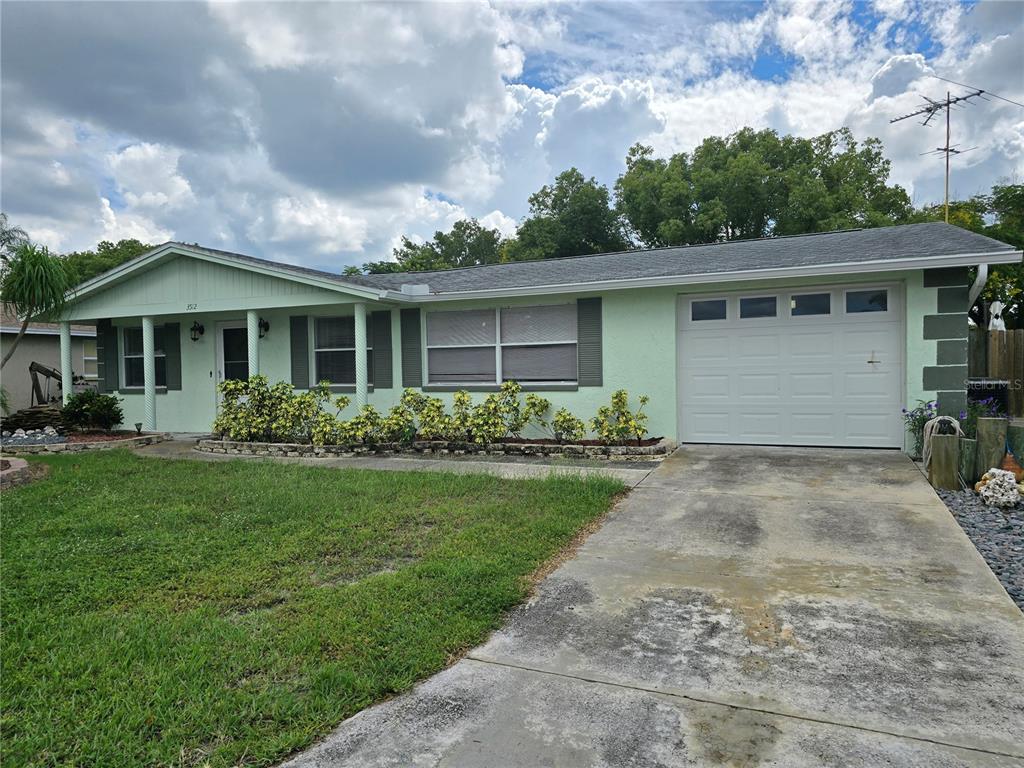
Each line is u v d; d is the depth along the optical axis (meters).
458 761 2.42
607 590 4.12
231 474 8.25
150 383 12.69
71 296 12.50
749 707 2.74
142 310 12.45
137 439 11.75
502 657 3.26
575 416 10.16
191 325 13.46
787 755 2.40
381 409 11.64
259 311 12.66
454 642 3.35
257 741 2.53
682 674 3.04
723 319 9.41
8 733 2.58
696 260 10.37
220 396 13.30
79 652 3.25
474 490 6.94
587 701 2.82
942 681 2.91
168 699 2.80
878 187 28.52
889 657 3.14
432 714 2.75
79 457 10.16
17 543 5.18
